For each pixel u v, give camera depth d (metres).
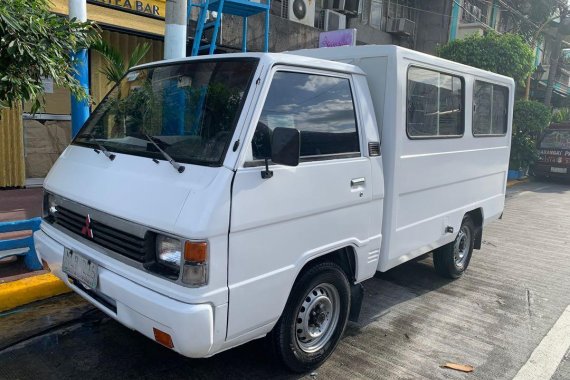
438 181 4.63
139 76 3.77
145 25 8.70
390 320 4.56
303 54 4.42
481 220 5.95
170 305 2.53
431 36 19.06
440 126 4.67
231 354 3.66
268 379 3.39
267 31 9.09
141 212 2.71
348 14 15.45
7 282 4.34
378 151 3.79
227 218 2.59
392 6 17.97
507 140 6.33
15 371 3.31
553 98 28.73
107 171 3.13
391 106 3.85
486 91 5.59
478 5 21.27
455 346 4.09
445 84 4.67
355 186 3.51
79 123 5.78
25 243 4.55
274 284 2.93
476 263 6.62
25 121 8.09
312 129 3.25
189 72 3.35
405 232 4.23
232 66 3.12
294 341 3.30
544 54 26.61
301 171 3.06
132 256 2.80
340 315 3.65
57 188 3.44
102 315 4.16
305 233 3.12
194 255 2.51
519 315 4.83
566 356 4.00
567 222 10.02
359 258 3.68
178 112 3.21
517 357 3.96
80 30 4.01
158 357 3.58
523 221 9.98
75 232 3.27
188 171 2.73
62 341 3.73
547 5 20.77
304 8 13.63
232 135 2.76
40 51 3.50
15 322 3.98
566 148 16.89
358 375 3.54
